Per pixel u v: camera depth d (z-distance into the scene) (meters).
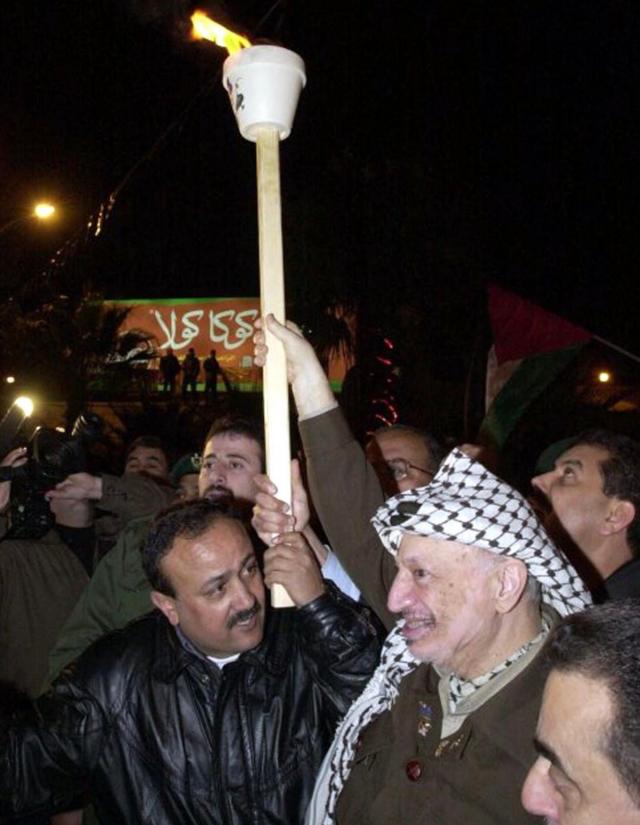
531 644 1.78
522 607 1.79
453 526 1.72
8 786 2.24
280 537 2.18
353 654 2.20
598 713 1.17
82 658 2.39
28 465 2.92
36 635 3.64
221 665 2.31
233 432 3.46
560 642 1.25
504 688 1.74
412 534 1.79
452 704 1.83
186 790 2.25
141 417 19.27
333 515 2.32
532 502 3.56
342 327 13.79
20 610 3.62
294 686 2.32
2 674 3.58
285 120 2.08
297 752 2.28
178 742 2.27
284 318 2.12
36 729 2.28
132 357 18.81
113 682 2.32
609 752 1.15
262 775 2.25
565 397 11.40
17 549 3.70
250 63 2.05
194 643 2.31
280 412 2.11
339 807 1.98
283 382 2.12
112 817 2.31
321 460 2.30
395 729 1.92
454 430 13.32
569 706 1.20
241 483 3.41
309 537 3.01
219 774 2.25
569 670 1.21
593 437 2.86
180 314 25.47
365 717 2.05
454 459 1.86
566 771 1.20
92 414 3.00
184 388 21.34
